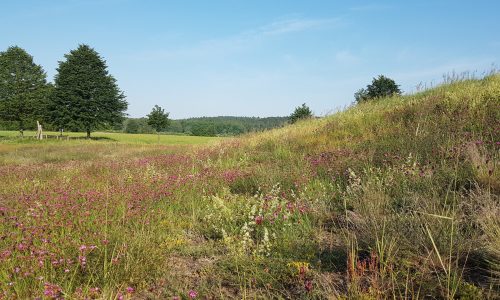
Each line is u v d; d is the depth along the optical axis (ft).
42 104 179.42
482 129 27.66
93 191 23.72
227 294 12.01
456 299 10.34
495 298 9.94
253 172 29.22
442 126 30.40
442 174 19.56
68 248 14.15
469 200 15.80
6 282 11.48
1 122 177.47
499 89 35.70
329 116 57.31
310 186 22.72
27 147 92.07
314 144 40.93
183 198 23.62
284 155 38.27
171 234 17.56
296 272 12.54
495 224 12.88
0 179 33.91
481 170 17.89
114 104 187.42
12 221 17.08
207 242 16.85
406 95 54.70
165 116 193.67
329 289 10.88
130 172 35.50
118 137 202.90
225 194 23.73
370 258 12.94
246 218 18.86
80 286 11.66
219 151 46.39
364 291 10.68
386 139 32.65
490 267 11.46
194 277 13.42
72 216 18.17
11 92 180.65
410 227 13.66
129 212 18.93
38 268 12.27
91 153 73.87
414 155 23.71
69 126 175.52
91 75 181.78
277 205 18.88
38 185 28.73
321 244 15.02
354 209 18.31
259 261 13.65
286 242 15.11
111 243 15.01
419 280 11.17
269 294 11.51
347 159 27.09
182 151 59.93
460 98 36.83
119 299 10.62
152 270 13.50
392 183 19.60
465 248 12.39
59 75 183.32
